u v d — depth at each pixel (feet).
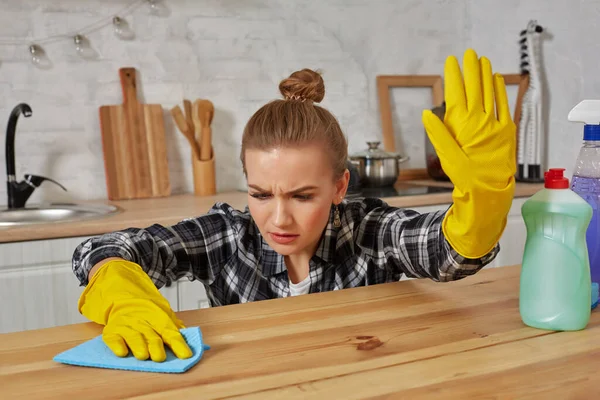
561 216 2.59
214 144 8.66
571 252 2.60
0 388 2.12
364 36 9.46
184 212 6.74
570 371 2.19
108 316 2.86
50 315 6.10
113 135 7.98
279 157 3.22
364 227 4.27
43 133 7.77
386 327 2.68
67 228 6.03
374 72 9.59
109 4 7.94
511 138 2.76
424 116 2.72
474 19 10.09
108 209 7.13
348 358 2.33
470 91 2.73
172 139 8.41
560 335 2.58
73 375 2.24
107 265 3.26
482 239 2.89
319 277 4.13
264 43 8.82
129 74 8.04
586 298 2.61
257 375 2.19
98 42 7.94
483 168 2.70
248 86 8.78
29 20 7.59
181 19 8.32
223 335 2.62
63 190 7.93
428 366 2.24
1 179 7.59
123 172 8.02
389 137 9.59
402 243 3.79
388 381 2.11
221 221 4.39
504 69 9.52
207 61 8.51
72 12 7.78
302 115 3.36
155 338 2.46
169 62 8.31
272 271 4.15
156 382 2.15
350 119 9.45
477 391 2.02
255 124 3.37
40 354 2.47
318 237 3.78
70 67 7.83
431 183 9.12
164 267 4.00
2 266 5.89
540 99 8.82
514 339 2.53
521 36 9.11
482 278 3.57
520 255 8.18
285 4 8.89
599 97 8.09
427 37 9.94
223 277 4.30
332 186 3.51
